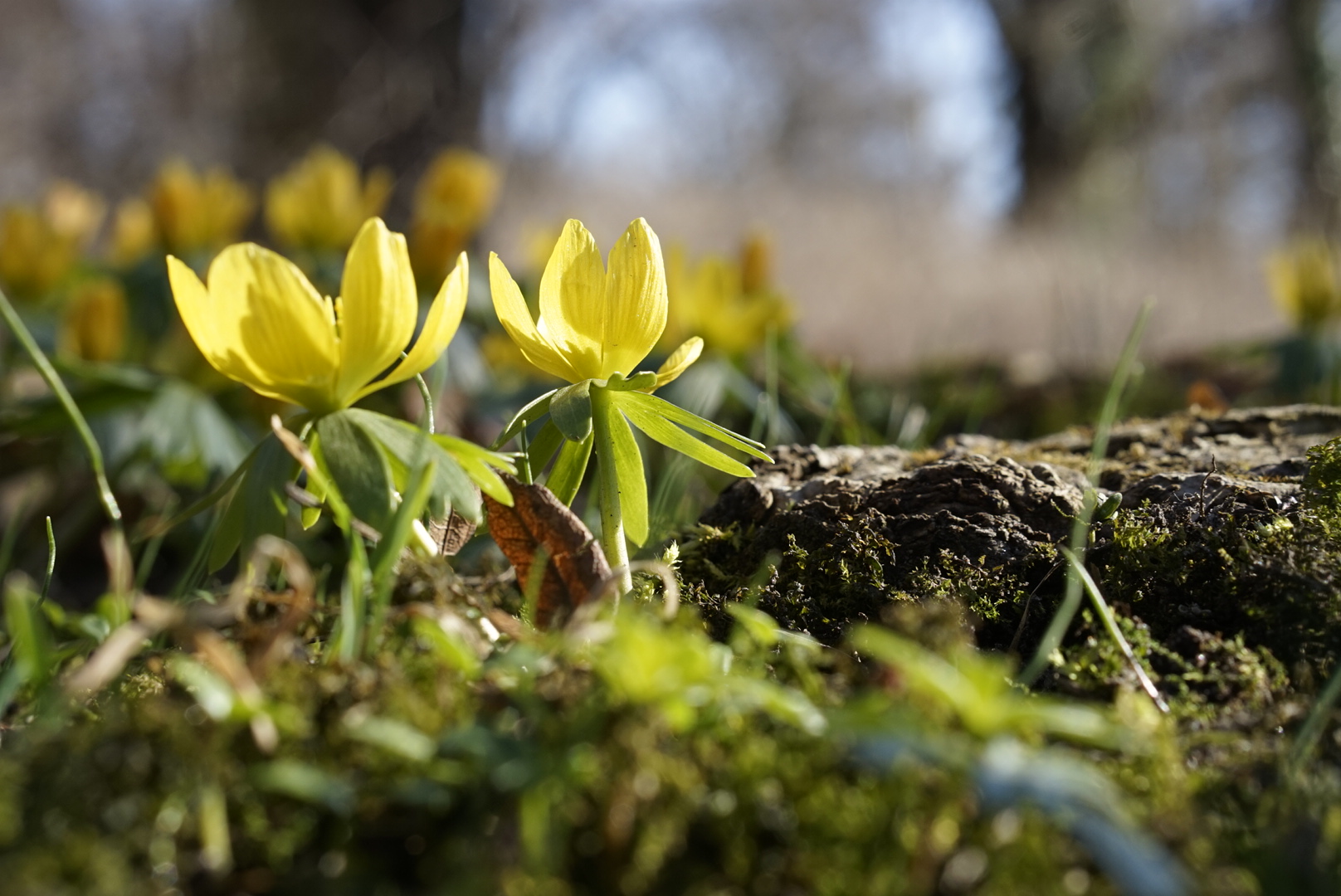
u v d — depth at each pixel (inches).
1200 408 11.7
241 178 60.9
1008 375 28.7
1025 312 46.9
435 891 5.9
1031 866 5.9
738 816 6.1
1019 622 8.3
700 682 6.2
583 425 7.7
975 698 5.9
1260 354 22.4
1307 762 6.8
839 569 8.7
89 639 8.4
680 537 9.8
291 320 7.2
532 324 8.1
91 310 19.8
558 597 7.7
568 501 8.2
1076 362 31.8
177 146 68.7
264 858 6.1
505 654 6.8
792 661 7.2
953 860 5.9
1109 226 71.3
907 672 6.3
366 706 6.5
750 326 20.5
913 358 42.5
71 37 74.3
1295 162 81.3
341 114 56.1
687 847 6.0
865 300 58.6
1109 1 73.1
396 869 6.1
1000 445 11.1
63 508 21.4
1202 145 89.0
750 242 22.8
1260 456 10.1
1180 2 79.9
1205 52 84.0
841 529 8.9
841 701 6.9
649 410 8.1
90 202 26.5
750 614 6.8
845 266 66.3
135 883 5.9
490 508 7.8
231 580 15.2
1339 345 21.7
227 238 26.3
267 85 62.9
